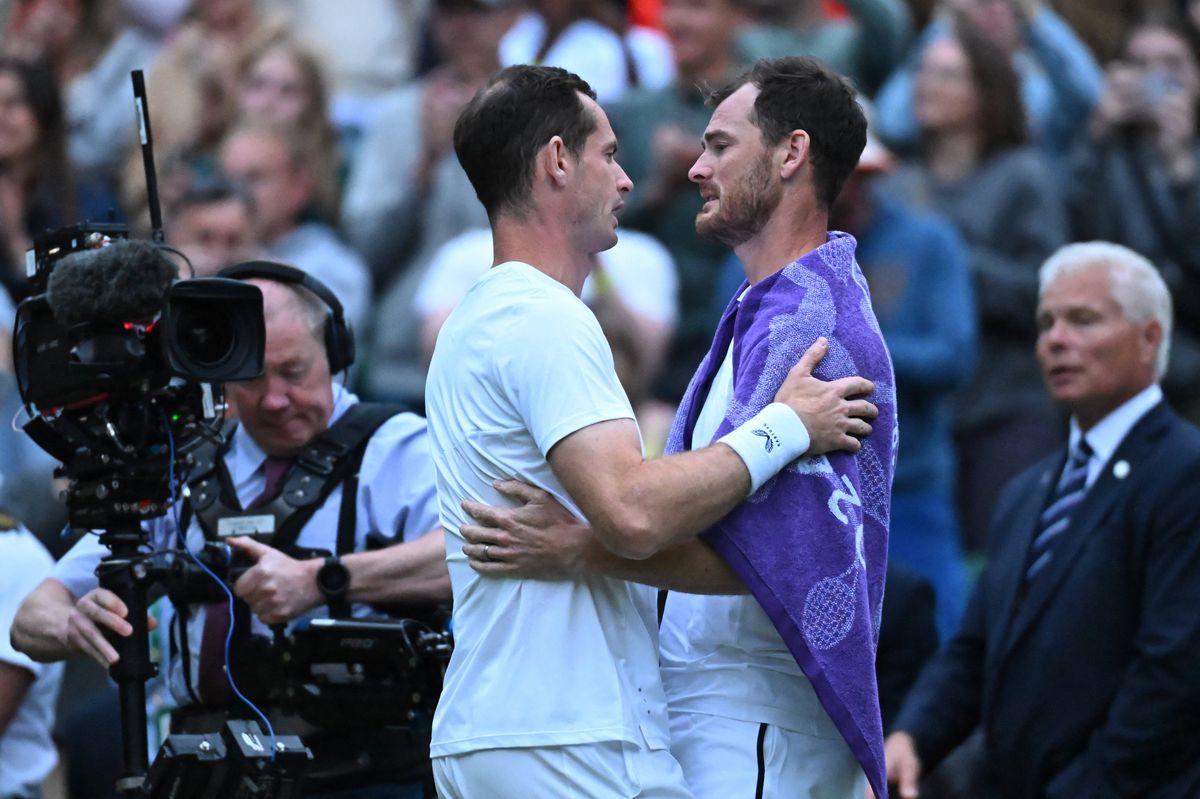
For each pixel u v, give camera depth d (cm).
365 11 3272
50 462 2333
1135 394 1894
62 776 2106
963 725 1928
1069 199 2822
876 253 2467
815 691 1387
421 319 2692
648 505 1332
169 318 1459
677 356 2641
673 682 1476
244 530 1647
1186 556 1806
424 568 1617
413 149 2859
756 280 1475
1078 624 1839
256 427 1653
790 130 1455
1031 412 2634
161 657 1739
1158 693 1781
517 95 1427
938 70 2730
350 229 2839
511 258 1430
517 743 1377
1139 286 1889
